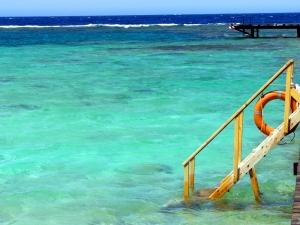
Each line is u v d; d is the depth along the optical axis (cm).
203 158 1344
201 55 4444
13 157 1367
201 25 13388
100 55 4562
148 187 1116
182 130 1666
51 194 1072
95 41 6650
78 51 5022
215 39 6750
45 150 1435
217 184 1130
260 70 3266
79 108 2039
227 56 4306
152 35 8094
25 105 2109
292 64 928
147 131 1652
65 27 12162
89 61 4022
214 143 1495
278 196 1042
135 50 5097
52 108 2044
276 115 1889
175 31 9531
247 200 1019
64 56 4481
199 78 2917
